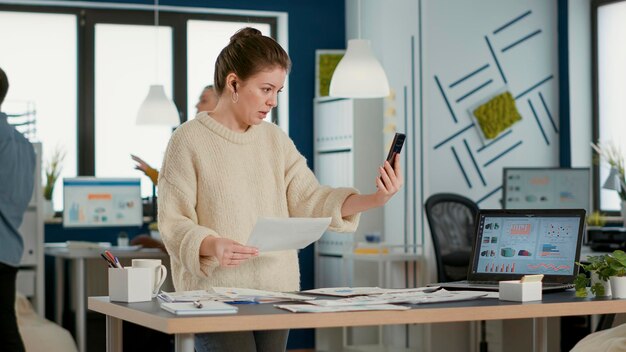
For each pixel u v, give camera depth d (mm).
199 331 1884
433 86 6172
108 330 2322
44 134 6762
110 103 6914
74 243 5883
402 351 6133
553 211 2793
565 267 2719
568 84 6434
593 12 6465
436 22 6191
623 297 2436
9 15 6688
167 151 2496
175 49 7043
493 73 6336
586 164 6453
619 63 6289
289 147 2641
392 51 6602
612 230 5406
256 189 2541
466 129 6250
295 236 2338
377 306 2080
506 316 2186
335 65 7051
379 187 2447
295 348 7094
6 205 3793
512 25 6398
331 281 6852
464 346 6000
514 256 2807
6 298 3770
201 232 2316
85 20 6828
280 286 2539
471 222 5715
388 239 6652
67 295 6586
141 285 2283
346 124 6688
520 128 6391
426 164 6148
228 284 2469
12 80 6695
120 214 6434
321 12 7242
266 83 2469
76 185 6367
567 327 5367
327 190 2596
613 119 6328
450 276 5531
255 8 7078
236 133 2518
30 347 5305
